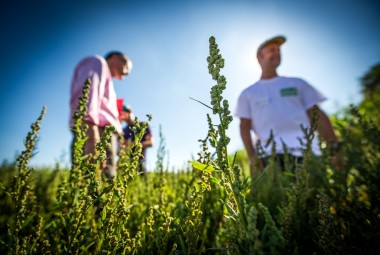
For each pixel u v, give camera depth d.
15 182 1.38
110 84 2.66
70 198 1.53
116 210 1.21
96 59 2.54
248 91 3.68
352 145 2.57
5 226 1.89
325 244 1.11
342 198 1.75
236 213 0.99
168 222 1.32
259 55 3.97
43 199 2.33
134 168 1.26
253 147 3.82
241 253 0.99
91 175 1.13
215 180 1.09
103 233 1.19
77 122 1.59
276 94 3.45
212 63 1.04
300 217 1.50
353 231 1.39
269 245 0.84
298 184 1.61
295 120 3.27
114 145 2.51
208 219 1.76
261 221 1.73
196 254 1.25
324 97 3.46
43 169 3.12
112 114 2.59
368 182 1.67
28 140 1.38
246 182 1.03
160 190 1.83
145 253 1.36
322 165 2.17
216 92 1.01
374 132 2.12
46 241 1.27
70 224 1.23
